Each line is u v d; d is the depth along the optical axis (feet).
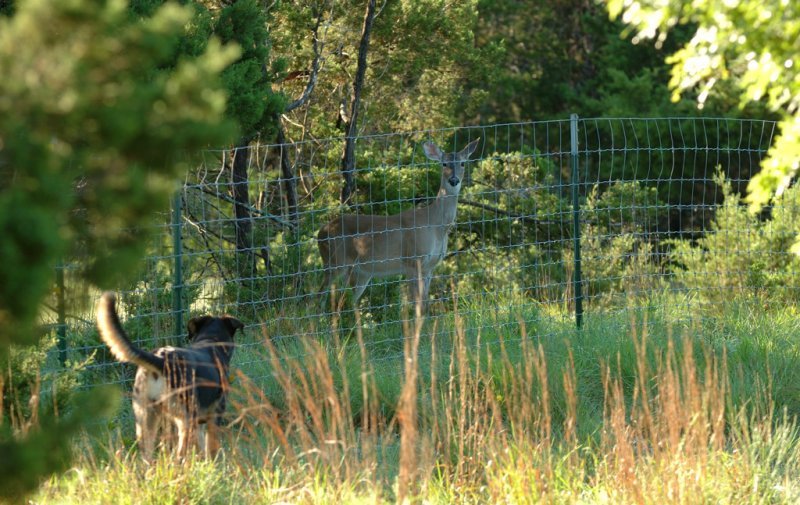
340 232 120.47
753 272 104.58
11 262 22.91
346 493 49.29
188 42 93.20
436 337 81.66
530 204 145.79
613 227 142.92
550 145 280.10
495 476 52.49
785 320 89.10
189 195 106.63
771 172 37.58
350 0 158.92
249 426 56.80
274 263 107.34
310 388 68.85
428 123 191.01
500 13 285.02
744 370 76.02
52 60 24.07
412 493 48.49
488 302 93.56
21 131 23.99
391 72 176.24
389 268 120.57
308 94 142.31
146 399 53.98
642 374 56.13
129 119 24.32
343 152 138.62
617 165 250.16
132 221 26.53
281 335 81.46
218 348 61.82
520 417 54.08
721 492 50.88
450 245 148.05
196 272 114.93
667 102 248.93
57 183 23.99
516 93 289.94
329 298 111.04
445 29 173.78
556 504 50.11
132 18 84.38
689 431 51.98
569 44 304.71
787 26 36.94
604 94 269.85
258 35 110.83
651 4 38.81
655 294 92.89
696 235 238.89
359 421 68.59
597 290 112.78
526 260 132.16
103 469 51.85
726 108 241.14
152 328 76.74
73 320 72.13
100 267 26.86
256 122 110.22
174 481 48.96
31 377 51.72
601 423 66.54
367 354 77.25
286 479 51.47
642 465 52.49
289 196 134.10
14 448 26.81
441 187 123.34
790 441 59.52
